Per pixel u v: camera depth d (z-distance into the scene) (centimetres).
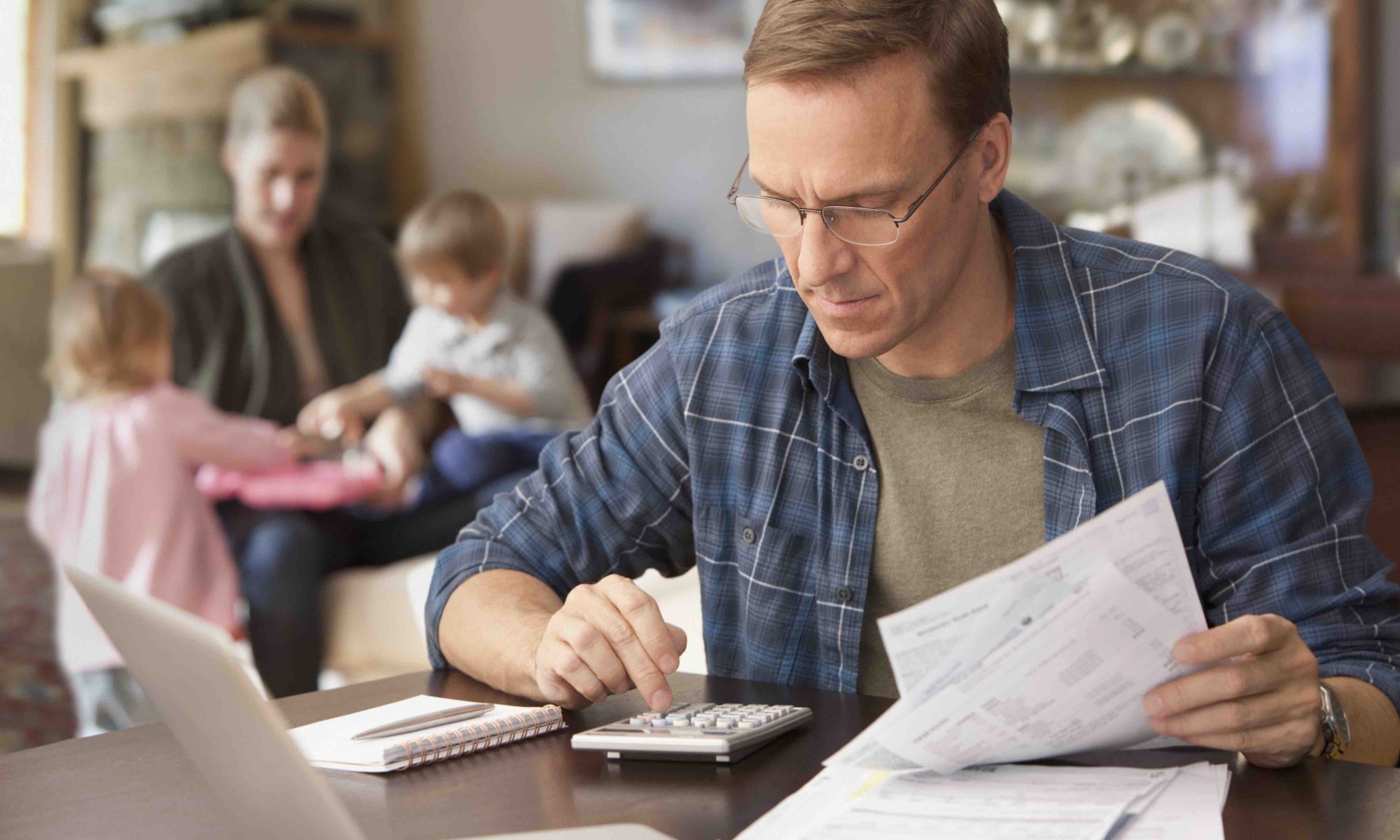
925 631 79
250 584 255
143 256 580
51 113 631
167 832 83
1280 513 109
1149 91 448
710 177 577
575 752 96
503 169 634
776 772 90
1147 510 78
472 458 282
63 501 257
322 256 327
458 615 120
